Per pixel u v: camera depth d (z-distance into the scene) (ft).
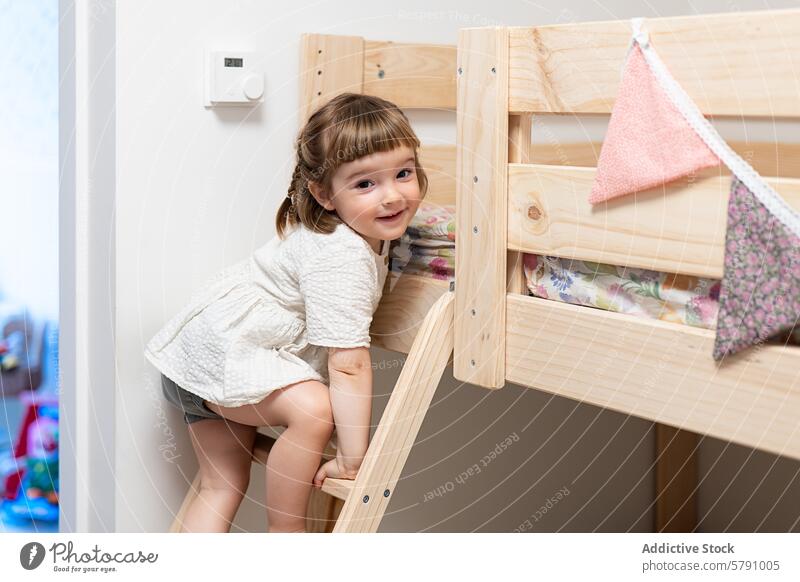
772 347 3.12
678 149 3.23
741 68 3.07
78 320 4.92
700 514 7.52
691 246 3.26
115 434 4.77
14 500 7.77
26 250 7.88
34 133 7.76
